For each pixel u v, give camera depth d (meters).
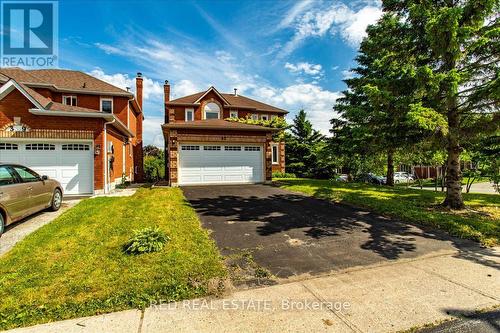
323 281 3.72
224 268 4.07
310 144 30.47
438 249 4.99
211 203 9.08
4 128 10.33
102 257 4.30
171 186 13.73
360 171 27.83
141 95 23.17
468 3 6.82
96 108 18.59
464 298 3.25
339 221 6.90
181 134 13.99
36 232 5.63
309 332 2.62
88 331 2.65
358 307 3.05
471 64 7.62
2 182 5.86
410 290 3.45
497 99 6.53
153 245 4.59
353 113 13.62
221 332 2.62
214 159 14.66
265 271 4.01
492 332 2.63
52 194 7.80
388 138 8.47
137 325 2.74
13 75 16.33
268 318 2.85
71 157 11.16
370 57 15.16
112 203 8.81
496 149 10.75
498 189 12.06
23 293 3.26
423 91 7.56
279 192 11.67
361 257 4.59
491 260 4.49
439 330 2.67
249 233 5.85
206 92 23.50
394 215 7.45
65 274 3.74
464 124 7.86
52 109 10.89
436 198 10.07
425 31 7.41
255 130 15.07
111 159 12.74
